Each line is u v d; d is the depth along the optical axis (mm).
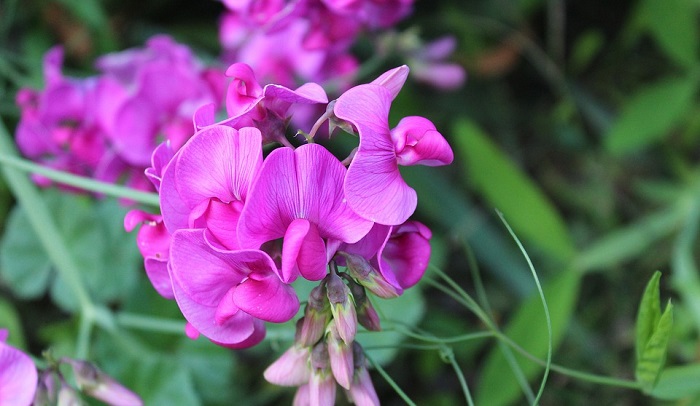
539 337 465
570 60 613
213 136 352
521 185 492
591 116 595
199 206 352
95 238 478
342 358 360
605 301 562
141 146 457
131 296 476
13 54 529
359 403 370
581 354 536
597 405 526
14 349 365
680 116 539
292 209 352
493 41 592
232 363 477
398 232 367
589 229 583
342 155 523
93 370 395
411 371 528
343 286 357
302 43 457
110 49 530
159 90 454
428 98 587
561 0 590
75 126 465
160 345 474
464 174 583
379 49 501
